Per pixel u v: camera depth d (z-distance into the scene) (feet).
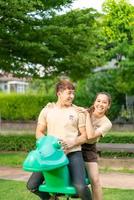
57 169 19.10
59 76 65.51
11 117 109.91
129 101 106.73
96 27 62.64
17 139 59.47
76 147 20.06
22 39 56.39
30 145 58.65
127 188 34.12
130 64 85.81
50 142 18.93
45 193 20.53
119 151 49.37
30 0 52.03
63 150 19.38
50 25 56.08
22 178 38.81
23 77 65.31
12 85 204.33
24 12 53.52
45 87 135.95
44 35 56.44
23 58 59.88
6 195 30.86
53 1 57.82
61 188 19.38
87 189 19.34
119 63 86.99
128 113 102.89
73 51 59.98
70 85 20.53
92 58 60.80
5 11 52.85
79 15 59.11
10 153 56.44
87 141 20.62
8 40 56.34
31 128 107.86
